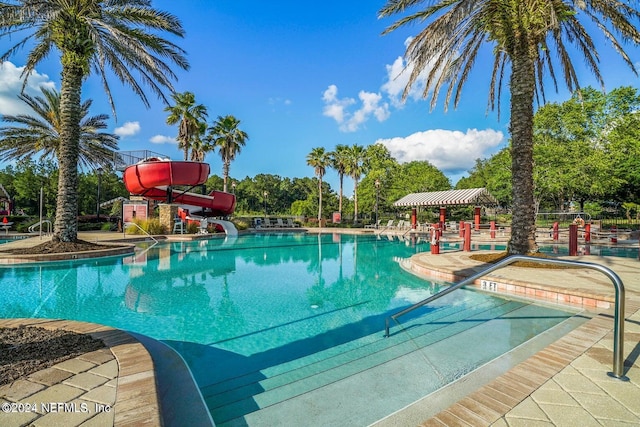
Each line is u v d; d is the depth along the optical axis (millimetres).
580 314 4828
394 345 3959
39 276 8266
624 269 7570
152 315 5254
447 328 4520
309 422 2445
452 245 14883
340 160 36281
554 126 26453
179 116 26562
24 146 21312
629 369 2605
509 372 2568
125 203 22781
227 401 2756
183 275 8570
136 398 2090
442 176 43875
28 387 2227
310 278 8266
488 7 8242
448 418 1973
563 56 9781
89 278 8102
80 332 3303
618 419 1970
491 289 6539
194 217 20609
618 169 23109
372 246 15672
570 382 2406
